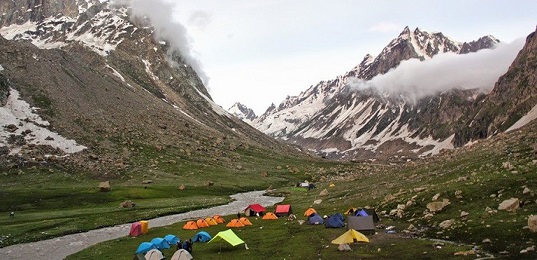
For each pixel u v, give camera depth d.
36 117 178.12
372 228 55.00
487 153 89.75
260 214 89.12
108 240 67.94
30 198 112.50
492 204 52.44
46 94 199.00
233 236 55.69
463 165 84.25
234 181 180.50
